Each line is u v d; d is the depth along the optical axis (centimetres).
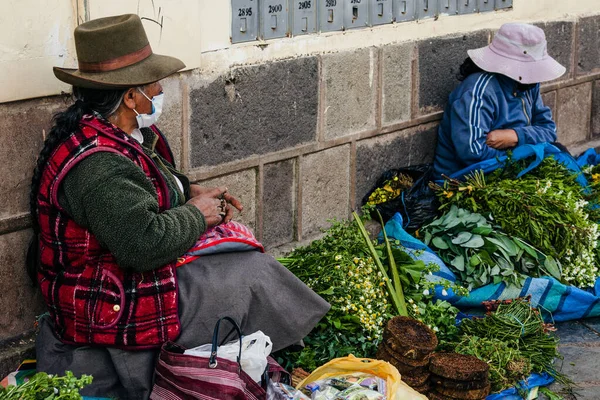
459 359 368
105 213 301
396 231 462
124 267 312
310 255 415
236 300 329
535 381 390
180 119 390
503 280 442
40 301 356
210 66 398
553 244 462
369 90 482
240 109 416
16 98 324
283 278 344
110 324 314
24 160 336
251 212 439
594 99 657
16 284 346
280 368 335
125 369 317
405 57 497
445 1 514
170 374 304
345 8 457
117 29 310
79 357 320
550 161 509
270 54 424
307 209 466
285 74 433
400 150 513
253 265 339
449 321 412
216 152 411
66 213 312
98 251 318
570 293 445
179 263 331
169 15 372
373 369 339
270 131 434
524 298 429
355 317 383
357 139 483
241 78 412
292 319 345
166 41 373
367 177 497
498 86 497
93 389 321
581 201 493
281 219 455
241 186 429
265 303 338
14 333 350
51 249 322
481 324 410
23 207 340
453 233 459
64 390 278
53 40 332
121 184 303
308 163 460
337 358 346
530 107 512
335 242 422
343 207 488
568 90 630
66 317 322
